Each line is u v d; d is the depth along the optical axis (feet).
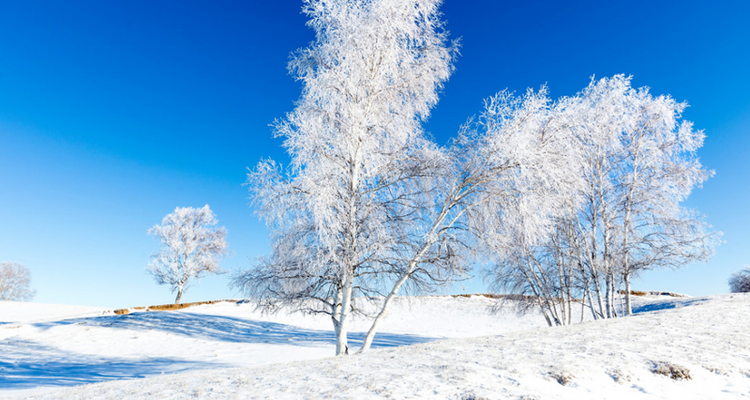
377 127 40.01
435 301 146.41
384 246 35.96
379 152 39.50
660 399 18.22
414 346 32.58
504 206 38.73
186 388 21.02
